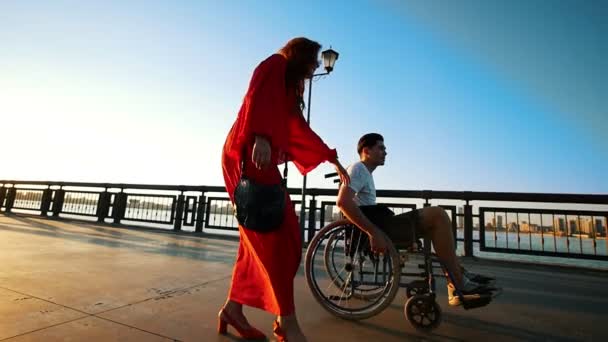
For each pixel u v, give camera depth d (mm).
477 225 5273
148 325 1692
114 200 9320
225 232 8086
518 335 1789
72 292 2197
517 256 5305
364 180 2104
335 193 6520
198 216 8055
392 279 1874
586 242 4559
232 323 1604
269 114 1271
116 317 1782
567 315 2182
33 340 1420
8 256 3389
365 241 2037
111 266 3176
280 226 1356
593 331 1876
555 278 3650
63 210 10344
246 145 1357
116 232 6875
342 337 1675
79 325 1634
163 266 3338
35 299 1994
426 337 1718
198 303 2123
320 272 3307
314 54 1522
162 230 8062
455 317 2072
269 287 1458
